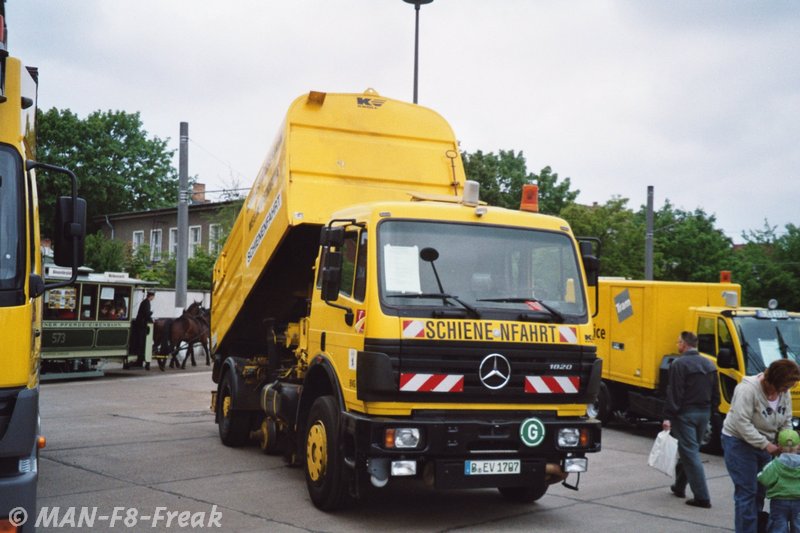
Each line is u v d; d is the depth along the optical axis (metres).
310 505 7.95
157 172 54.50
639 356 14.23
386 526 7.23
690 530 7.36
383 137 9.66
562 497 8.70
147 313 23.70
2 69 5.66
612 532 7.22
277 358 10.41
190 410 15.70
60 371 21.52
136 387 19.78
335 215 8.39
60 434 12.41
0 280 5.38
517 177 37.25
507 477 7.08
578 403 7.46
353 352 7.21
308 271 9.72
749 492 6.56
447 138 9.95
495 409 7.17
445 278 7.23
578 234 36.22
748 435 6.47
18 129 5.72
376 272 7.05
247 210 10.97
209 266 36.12
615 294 14.98
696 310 13.59
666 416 8.66
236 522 7.26
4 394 5.31
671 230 39.12
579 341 7.41
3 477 5.29
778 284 33.31
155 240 47.22
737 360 12.55
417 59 20.41
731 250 38.31
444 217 7.43
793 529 6.00
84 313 21.23
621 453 11.98
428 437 6.83
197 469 9.71
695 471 8.41
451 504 8.23
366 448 6.80
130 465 9.91
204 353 28.30
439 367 6.94
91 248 35.28
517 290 7.43
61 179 49.06
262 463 10.17
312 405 8.04
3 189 5.57
